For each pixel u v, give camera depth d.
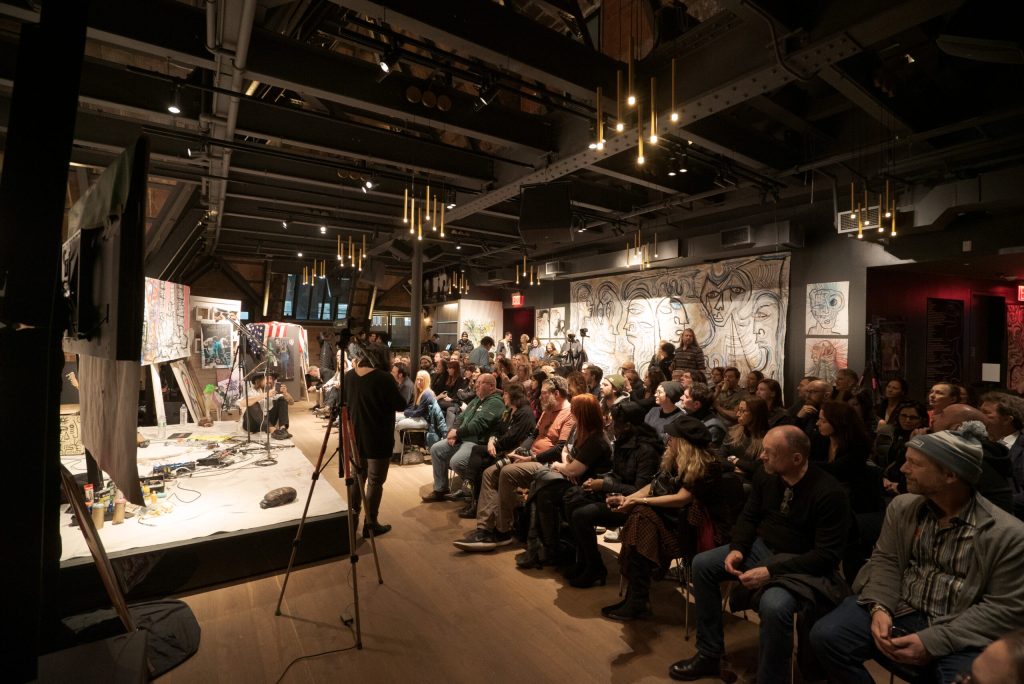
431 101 4.60
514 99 6.55
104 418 1.85
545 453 3.75
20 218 1.57
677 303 9.15
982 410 3.03
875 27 3.04
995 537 1.59
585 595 2.99
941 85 4.79
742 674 2.28
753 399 3.49
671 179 6.59
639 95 4.28
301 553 3.32
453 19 3.41
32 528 1.57
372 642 2.50
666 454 2.74
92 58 4.14
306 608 2.80
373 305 16.33
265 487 4.04
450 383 6.93
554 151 5.53
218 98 4.31
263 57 3.83
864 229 5.67
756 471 2.42
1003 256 5.64
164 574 2.88
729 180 6.49
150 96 4.49
